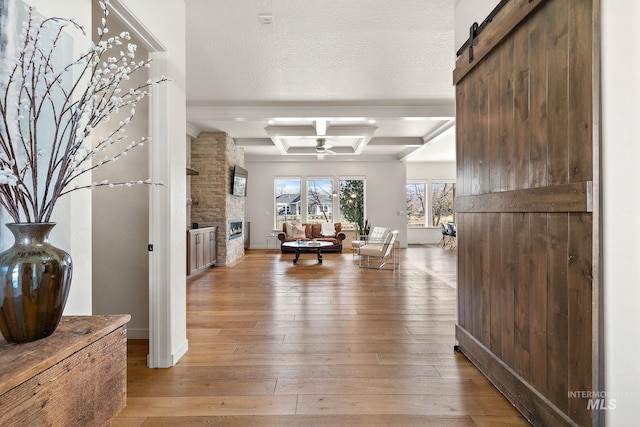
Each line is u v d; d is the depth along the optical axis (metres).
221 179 7.41
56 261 1.01
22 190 0.99
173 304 2.53
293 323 3.43
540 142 1.69
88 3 1.51
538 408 1.71
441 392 2.12
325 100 5.34
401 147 9.16
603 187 1.35
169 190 2.48
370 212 10.78
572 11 1.46
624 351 1.34
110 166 3.09
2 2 1.08
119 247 3.12
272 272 6.44
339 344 2.88
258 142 8.23
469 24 2.61
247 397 2.06
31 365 0.83
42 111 1.24
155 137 2.46
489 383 2.22
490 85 2.19
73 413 0.96
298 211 10.82
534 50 1.74
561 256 1.55
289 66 4.09
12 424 0.78
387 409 1.94
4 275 0.93
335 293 4.73
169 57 2.50
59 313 1.04
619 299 1.34
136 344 2.97
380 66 4.10
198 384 2.22
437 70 4.22
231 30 3.26
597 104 1.34
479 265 2.39
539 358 1.72
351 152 9.39
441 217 12.23
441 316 3.67
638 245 1.32
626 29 1.33
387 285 5.26
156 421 1.83
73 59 1.42
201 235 6.35
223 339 3.00
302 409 1.94
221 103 5.45
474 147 2.43
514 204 1.90
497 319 2.15
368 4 2.85
